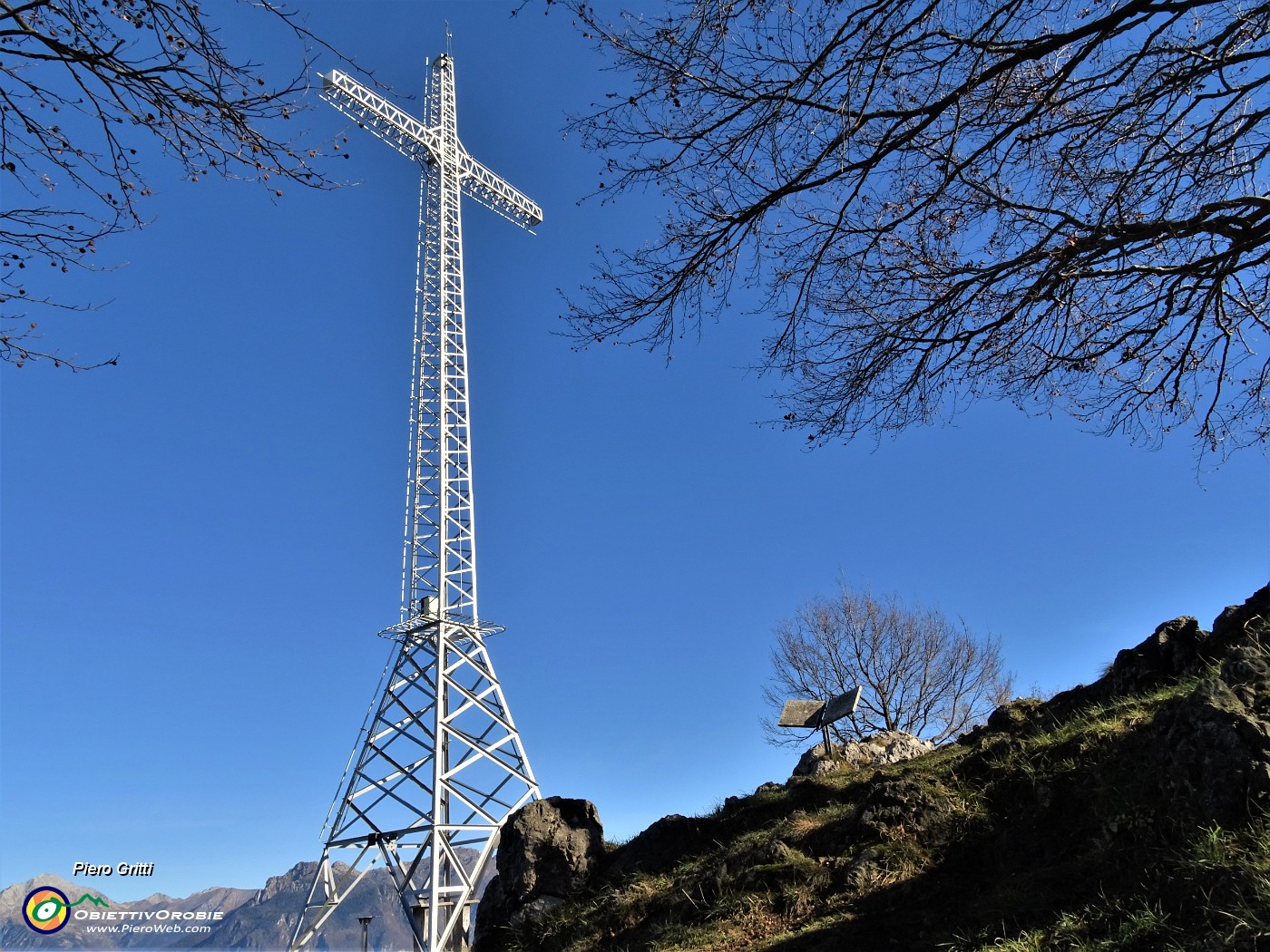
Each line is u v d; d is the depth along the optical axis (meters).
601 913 14.23
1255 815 7.23
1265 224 7.02
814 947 9.77
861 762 18.30
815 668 32.28
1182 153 7.55
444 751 24.08
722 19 7.19
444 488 28.00
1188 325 8.54
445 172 32.22
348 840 24.33
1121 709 11.45
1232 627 11.21
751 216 7.90
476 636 26.80
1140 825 8.38
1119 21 6.39
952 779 12.20
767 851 12.50
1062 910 8.11
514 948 14.88
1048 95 6.85
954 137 7.44
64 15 5.64
